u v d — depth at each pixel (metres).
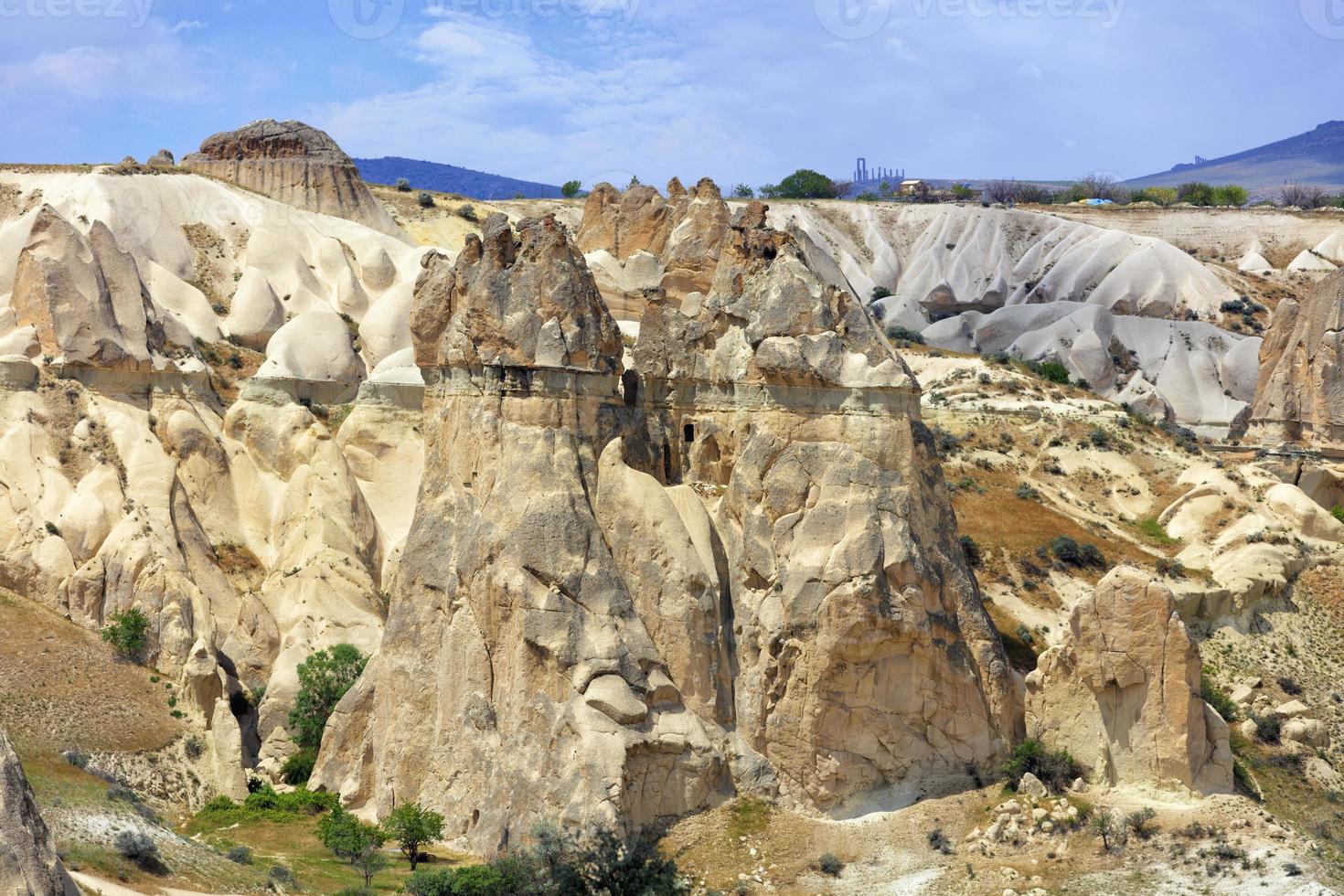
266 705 64.56
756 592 51.69
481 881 44.50
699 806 48.78
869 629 49.41
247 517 78.94
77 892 35.31
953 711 50.34
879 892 44.66
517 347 52.38
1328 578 75.12
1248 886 42.22
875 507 50.50
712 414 55.28
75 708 58.69
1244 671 67.38
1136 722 48.84
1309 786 55.88
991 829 46.53
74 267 77.50
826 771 49.59
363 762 54.94
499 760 49.53
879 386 51.38
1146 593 48.75
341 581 72.81
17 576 67.56
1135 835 45.34
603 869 45.00
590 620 49.75
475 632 51.16
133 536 68.75
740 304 55.16
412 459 84.00
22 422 72.94
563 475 51.44
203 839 50.66
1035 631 69.94
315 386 88.44
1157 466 88.19
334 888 45.47
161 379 79.50
